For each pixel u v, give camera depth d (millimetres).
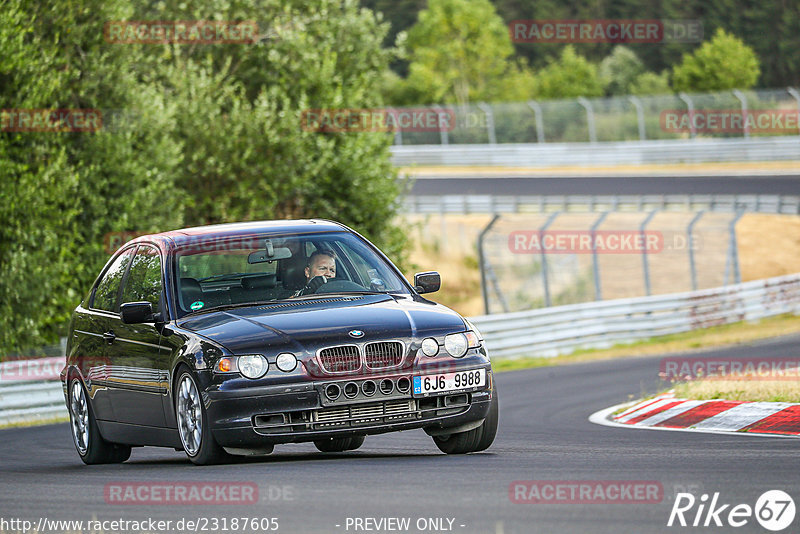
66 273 74750
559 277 129625
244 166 90000
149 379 27406
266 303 27109
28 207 72812
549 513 17641
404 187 106438
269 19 97188
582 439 32344
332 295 27547
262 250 28531
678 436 31719
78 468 29984
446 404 25406
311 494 20219
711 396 39125
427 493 19750
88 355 30969
